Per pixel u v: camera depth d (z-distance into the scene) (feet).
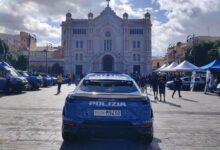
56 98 79.05
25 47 406.41
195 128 36.63
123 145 27.12
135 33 337.93
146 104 25.07
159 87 77.71
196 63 248.11
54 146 26.50
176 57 378.73
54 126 36.19
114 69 335.67
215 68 114.83
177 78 91.15
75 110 24.58
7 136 30.48
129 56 336.29
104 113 24.29
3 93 94.38
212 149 26.37
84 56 338.34
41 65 353.51
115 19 338.54
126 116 24.31
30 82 116.67
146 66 334.65
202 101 77.20
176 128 36.50
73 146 26.50
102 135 24.53
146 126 24.72
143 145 27.25
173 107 61.11
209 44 244.42
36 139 29.22
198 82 136.05
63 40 345.92
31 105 59.93
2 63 95.45
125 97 24.66
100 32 339.57
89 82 26.91
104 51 334.85
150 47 336.70
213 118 45.44
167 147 26.81
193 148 26.63
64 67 338.13
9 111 50.08
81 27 339.77
